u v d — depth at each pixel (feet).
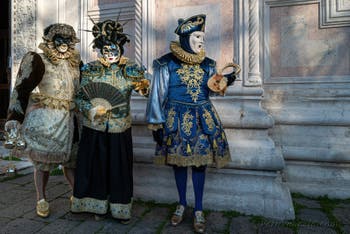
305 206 9.12
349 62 10.44
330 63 10.63
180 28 7.55
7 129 7.31
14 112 7.34
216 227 7.60
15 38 14.51
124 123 7.86
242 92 9.61
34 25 14.17
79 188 7.64
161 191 9.34
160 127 7.48
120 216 7.59
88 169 7.68
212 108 7.92
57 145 7.82
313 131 10.47
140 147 10.10
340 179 10.03
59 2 13.47
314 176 10.26
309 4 10.77
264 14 11.19
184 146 7.31
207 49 10.25
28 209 8.68
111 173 7.61
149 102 7.55
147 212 8.59
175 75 7.66
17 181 11.60
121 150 7.72
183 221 7.98
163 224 7.79
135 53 11.11
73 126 8.36
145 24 10.78
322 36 10.69
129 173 7.84
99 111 7.47
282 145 10.69
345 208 8.93
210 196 8.86
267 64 11.18
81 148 7.83
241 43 9.79
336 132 10.27
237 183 8.82
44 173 8.18
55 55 7.89
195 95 7.56
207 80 7.75
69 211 8.58
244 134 9.39
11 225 7.61
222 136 7.80
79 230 7.37
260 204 8.39
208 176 9.03
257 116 9.20
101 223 7.80
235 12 9.95
